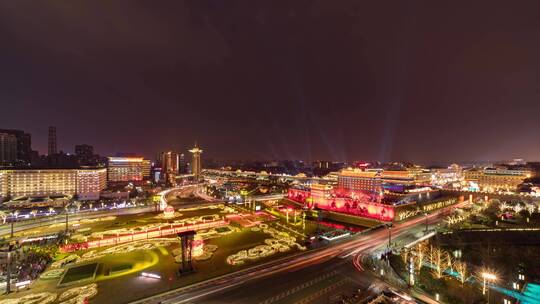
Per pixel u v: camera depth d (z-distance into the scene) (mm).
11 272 77188
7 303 62656
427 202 175000
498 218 146500
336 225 146500
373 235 117000
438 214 157750
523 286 81750
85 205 196375
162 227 129125
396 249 98250
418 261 88625
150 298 64562
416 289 70562
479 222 139250
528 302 72875
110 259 88250
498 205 178000
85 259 88125
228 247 100562
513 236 119500
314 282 72312
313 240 108625
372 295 65562
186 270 78438
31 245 100500
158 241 106812
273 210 175375
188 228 127375
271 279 74062
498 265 95875
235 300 63438
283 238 111875
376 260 88125
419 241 109000
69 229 125000
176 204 197125
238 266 82938
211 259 88500
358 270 80000
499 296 74312
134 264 84188
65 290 68375
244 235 116500
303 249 98062
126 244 103125
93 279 74188
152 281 73125
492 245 113000
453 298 69000
